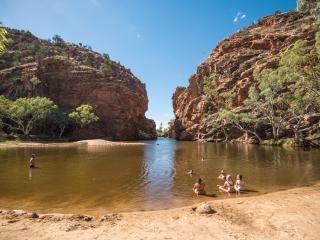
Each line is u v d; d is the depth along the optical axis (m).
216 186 18.95
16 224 10.30
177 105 124.88
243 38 102.81
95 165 29.92
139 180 21.23
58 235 9.22
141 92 139.38
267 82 58.34
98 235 9.27
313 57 46.31
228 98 86.31
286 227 10.09
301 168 25.73
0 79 97.06
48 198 15.70
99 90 112.31
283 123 62.97
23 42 130.25
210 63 104.06
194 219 11.08
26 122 86.31
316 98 50.88
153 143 79.12
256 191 17.12
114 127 111.19
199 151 48.31
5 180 20.95
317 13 36.03
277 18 105.94
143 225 10.37
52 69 113.25
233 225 10.34
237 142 74.62
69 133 98.44
